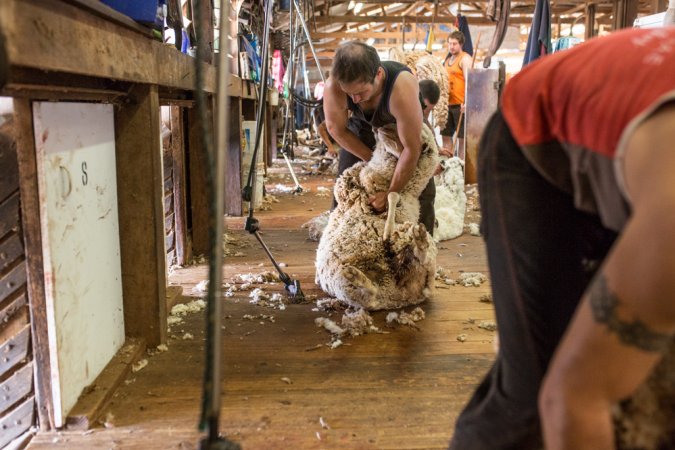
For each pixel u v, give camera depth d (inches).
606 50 38.3
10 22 48.4
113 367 89.0
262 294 126.1
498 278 46.1
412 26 717.9
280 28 387.2
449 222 177.8
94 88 84.4
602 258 43.5
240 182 203.3
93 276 84.7
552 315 44.6
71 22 60.6
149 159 93.3
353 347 101.5
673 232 27.9
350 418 78.9
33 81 67.5
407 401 83.4
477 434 48.3
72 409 77.5
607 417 32.0
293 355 98.2
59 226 74.0
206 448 38.2
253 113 270.2
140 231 95.3
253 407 81.5
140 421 77.9
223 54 40.4
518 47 528.7
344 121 124.3
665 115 31.6
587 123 36.4
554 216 44.4
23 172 69.5
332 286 116.9
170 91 121.1
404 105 110.0
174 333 106.1
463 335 106.0
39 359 74.0
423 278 119.0
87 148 82.1
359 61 106.0
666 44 36.2
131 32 80.6
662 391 38.6
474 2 612.7
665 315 28.8
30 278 72.0
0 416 75.7
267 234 182.7
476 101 270.5
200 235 158.2
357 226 117.2
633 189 31.7
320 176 315.0
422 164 119.6
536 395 44.6
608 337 30.3
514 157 45.0
